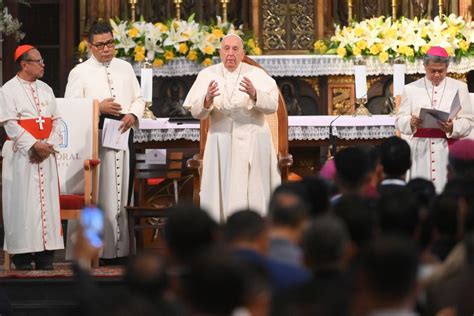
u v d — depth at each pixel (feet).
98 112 64.03
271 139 61.67
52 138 61.98
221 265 23.48
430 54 64.34
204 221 30.55
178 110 85.25
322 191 38.37
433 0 89.86
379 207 35.19
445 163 62.95
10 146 61.62
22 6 93.61
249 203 60.59
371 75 85.97
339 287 26.48
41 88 62.44
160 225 64.44
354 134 73.77
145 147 73.36
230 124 60.80
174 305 24.84
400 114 65.21
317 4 89.30
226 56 61.16
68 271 59.47
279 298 26.03
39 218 61.26
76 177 63.93
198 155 62.59
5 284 56.54
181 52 82.28
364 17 90.58
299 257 32.81
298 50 89.66
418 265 25.23
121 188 65.26
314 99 87.51
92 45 66.54
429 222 36.22
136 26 82.64
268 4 89.71
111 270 60.18
